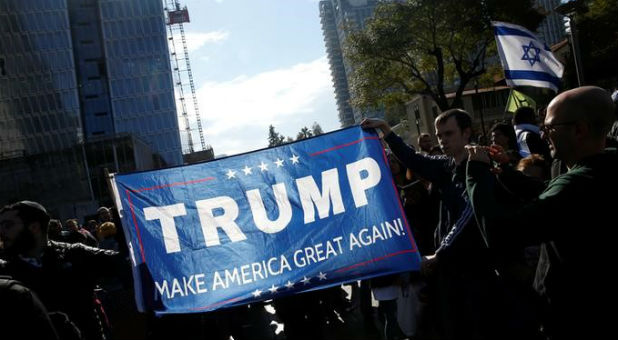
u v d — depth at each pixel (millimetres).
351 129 4426
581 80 14891
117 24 88125
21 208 3672
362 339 6590
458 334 3666
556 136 2326
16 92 79250
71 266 3994
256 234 4254
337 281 4125
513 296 3521
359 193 4293
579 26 38812
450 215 3822
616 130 4902
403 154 4223
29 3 81188
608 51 38500
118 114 86250
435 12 34375
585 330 2195
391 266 4094
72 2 86938
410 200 5477
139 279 4086
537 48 8375
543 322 2514
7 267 3723
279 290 4133
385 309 5527
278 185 4355
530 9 34156
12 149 77688
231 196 4324
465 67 40656
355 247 4191
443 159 4016
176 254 4172
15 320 2549
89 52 86875
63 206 63719
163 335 5211
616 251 2135
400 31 35312
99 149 65500
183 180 4332
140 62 88312
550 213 2174
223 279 4152
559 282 2283
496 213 2357
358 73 39281
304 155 4410
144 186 4281
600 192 2143
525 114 6500
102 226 4824
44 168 64000
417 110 60812
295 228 4266
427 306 4871
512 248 2361
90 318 4062
